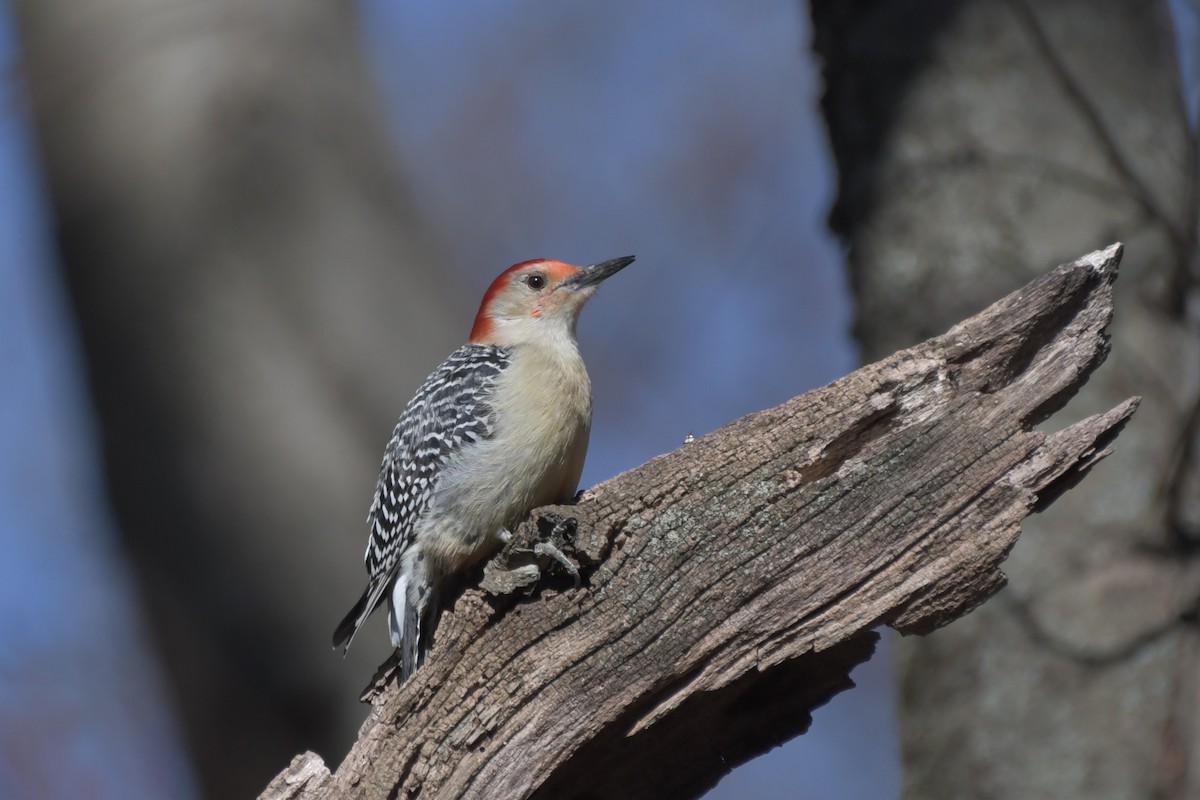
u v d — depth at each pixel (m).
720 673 7.92
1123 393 10.37
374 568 11.44
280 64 16.12
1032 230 10.73
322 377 14.91
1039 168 10.81
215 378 14.52
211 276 14.80
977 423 7.80
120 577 16.33
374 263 15.75
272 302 15.01
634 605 7.95
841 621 7.82
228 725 14.06
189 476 14.25
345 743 13.91
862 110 11.51
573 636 8.01
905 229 11.11
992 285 10.72
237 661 14.05
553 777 8.21
